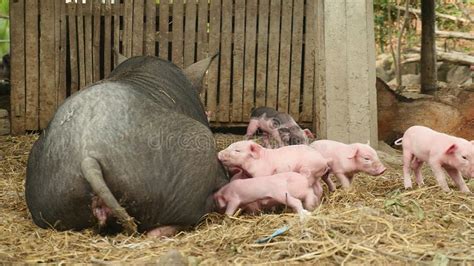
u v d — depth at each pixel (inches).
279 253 235.9
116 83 273.3
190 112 303.3
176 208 259.0
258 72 456.1
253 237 250.7
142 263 228.1
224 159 300.0
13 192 330.3
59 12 448.1
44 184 255.6
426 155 316.2
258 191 280.1
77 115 256.1
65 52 450.9
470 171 306.3
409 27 733.9
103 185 243.0
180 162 259.1
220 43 454.6
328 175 319.6
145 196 253.3
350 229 252.4
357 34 416.8
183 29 454.0
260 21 452.8
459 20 759.7
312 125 460.4
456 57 685.3
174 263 220.5
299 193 281.7
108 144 250.2
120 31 455.2
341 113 417.4
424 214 273.7
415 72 717.3
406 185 323.9
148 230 261.9
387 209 278.7
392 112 456.1
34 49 448.1
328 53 417.1
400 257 231.1
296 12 453.4
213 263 228.1
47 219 261.6
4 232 262.4
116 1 451.5
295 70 456.8
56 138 254.8
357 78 417.1
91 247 244.7
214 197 284.4
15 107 448.5
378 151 409.7
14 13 444.8
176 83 307.1
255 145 299.7
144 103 264.5
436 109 455.5
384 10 730.2
